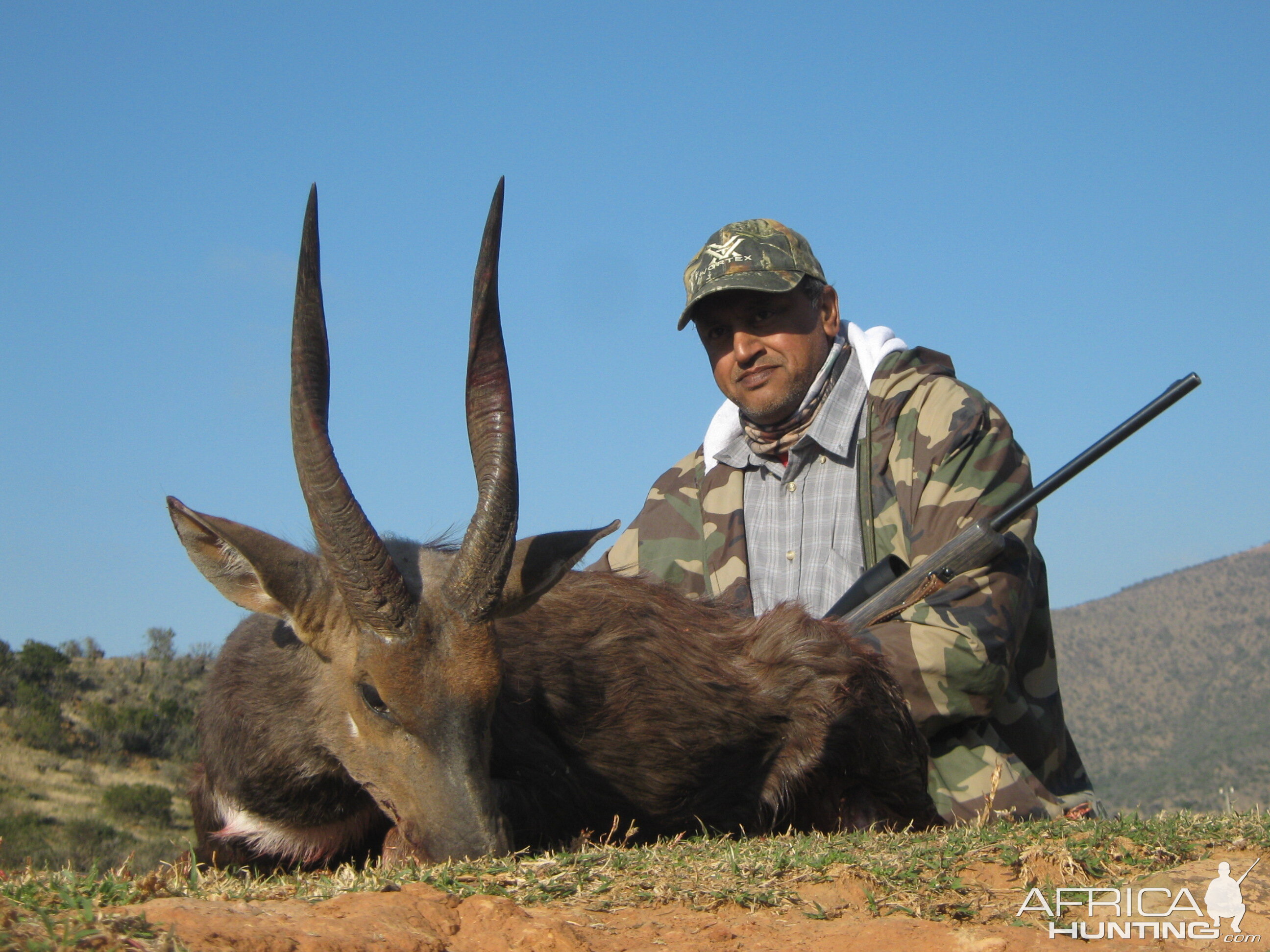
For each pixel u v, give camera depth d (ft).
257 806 5.15
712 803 5.67
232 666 5.18
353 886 3.88
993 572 5.84
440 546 5.53
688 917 3.75
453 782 4.60
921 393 6.26
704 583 6.72
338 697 4.84
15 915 3.35
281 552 4.89
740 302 6.43
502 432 4.71
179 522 4.98
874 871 4.01
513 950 3.46
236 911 3.48
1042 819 5.39
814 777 5.72
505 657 5.24
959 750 5.85
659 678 5.53
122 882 3.77
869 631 5.79
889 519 6.18
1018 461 6.17
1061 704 6.37
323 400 4.70
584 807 5.39
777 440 6.61
